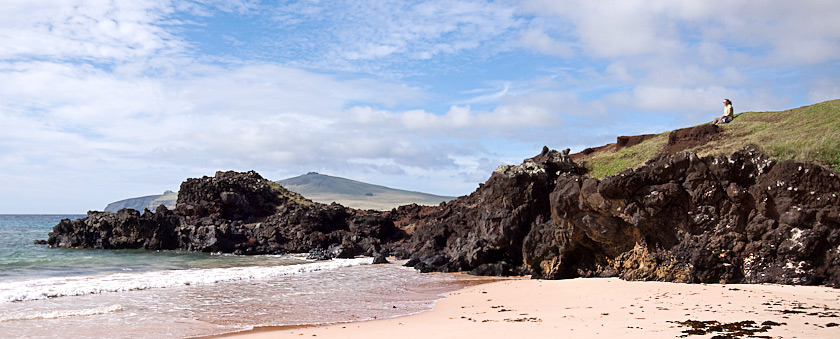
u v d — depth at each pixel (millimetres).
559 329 17547
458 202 66875
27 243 74188
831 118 35000
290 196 83812
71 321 21391
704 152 35812
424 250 54281
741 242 28641
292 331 19781
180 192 73938
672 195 30031
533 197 40750
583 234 34469
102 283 32156
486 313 23031
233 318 22703
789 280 26500
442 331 18578
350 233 67875
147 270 41969
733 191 28734
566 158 43281
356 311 24609
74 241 67000
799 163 27359
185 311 24266
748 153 29453
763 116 42250
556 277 35969
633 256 32281
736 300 22391
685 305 21719
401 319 22125
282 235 66688
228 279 36469
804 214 26750
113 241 65500
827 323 16469
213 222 67062
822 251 26359
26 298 26422
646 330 16359
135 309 24469
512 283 34781
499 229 41000
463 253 43656
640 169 31109
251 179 79688
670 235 30469
